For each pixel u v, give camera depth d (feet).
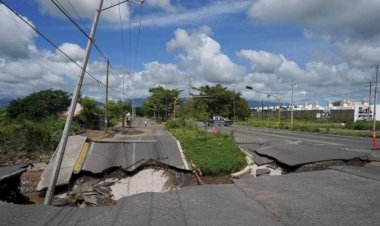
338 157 50.93
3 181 40.34
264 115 468.75
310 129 149.48
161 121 287.07
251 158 56.24
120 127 180.86
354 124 179.63
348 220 23.22
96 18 45.60
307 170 46.83
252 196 30.66
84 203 39.63
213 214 25.34
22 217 25.12
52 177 40.16
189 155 56.75
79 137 77.46
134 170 51.42
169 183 48.11
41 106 174.29
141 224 23.31
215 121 217.77
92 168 51.26
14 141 71.87
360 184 34.09
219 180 46.85
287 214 24.91
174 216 25.02
